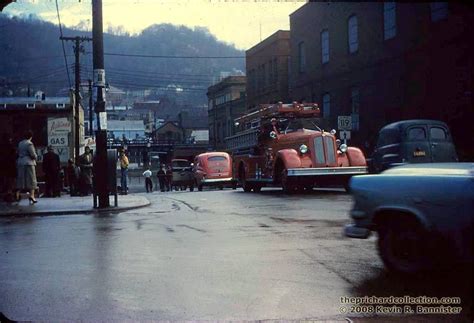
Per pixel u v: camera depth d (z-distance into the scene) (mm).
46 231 8898
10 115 24891
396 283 4938
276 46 36531
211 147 64938
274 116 16797
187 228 8812
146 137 86812
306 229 8234
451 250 4492
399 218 4996
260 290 4844
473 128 6117
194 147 72500
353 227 5457
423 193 4703
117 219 10555
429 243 4660
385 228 5195
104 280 5320
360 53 8172
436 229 4590
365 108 9461
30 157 13930
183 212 11539
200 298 4641
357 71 8508
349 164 14797
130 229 8922
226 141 22516
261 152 17641
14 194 14531
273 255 6309
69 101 26859
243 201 13789
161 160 74875
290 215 10102
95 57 12961
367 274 5293
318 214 10086
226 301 4539
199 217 10398
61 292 4898
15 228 9352
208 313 4234
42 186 22391
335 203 12102
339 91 11008
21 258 6500
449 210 4496
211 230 8484
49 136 25297
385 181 5102
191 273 5527
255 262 5961
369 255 6156
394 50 6684
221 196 16516
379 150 11359
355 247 6672
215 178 27453
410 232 4918
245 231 8250
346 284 4965
